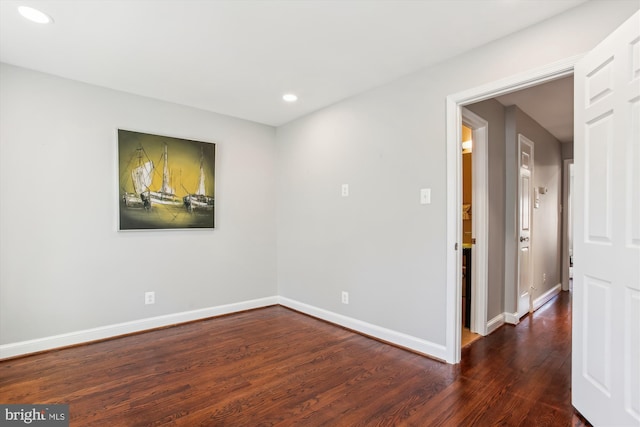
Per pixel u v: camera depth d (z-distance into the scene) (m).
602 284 1.68
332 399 2.00
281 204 4.25
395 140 2.88
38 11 1.93
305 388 2.13
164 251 3.39
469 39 2.24
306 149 3.85
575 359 1.88
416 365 2.46
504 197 3.57
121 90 3.12
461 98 2.43
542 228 4.41
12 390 2.11
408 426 1.74
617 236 1.58
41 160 2.74
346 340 3.00
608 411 1.62
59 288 2.82
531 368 2.41
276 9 1.92
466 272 3.33
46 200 2.76
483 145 3.13
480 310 3.13
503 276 3.54
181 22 2.04
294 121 4.04
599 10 1.80
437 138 2.57
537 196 4.23
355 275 3.25
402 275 2.82
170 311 3.42
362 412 1.87
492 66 2.26
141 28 2.11
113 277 3.09
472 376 2.29
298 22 2.04
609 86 1.62
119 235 3.12
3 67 2.59
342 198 3.39
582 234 1.83
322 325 3.44
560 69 1.94
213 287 3.74
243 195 4.00
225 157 3.85
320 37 2.22
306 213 3.86
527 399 2.00
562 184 5.35
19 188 2.65
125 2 1.85
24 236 2.67
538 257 4.27
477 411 1.88
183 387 2.15
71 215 2.88
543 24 2.01
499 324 3.40
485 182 3.13
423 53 2.43
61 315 2.82
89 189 2.96
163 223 3.36
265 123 4.19
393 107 2.90
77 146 2.91
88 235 2.96
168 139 3.39
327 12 1.94
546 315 3.83
